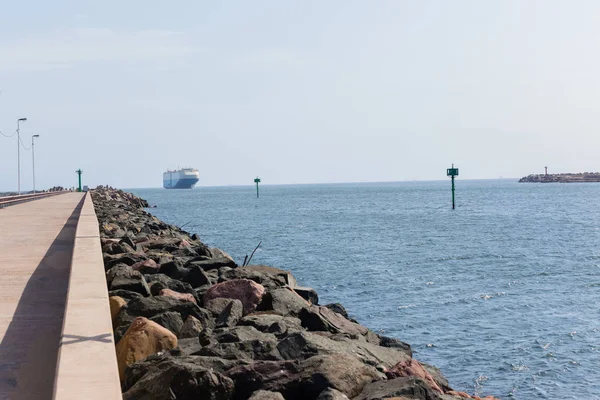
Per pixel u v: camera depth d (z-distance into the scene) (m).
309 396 7.67
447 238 56.88
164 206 141.50
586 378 16.56
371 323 22.73
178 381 7.11
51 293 11.95
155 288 14.28
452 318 23.34
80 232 17.56
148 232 37.03
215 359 8.16
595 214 90.00
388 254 44.66
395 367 9.49
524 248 47.59
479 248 48.00
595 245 49.03
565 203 125.56
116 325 10.90
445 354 18.73
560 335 20.66
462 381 16.44
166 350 8.81
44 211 41.22
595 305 25.52
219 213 106.75
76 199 69.00
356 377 8.05
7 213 38.62
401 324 22.50
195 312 11.52
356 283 31.83
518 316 23.59
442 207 118.88
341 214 99.81
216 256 24.67
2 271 14.52
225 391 7.34
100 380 5.18
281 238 58.12
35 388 6.72
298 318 12.96
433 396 7.98
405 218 87.69
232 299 13.38
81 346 6.13
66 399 4.73
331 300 27.30
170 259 20.09
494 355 18.58
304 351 9.25
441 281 32.28
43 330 9.15
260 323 11.62
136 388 7.26
